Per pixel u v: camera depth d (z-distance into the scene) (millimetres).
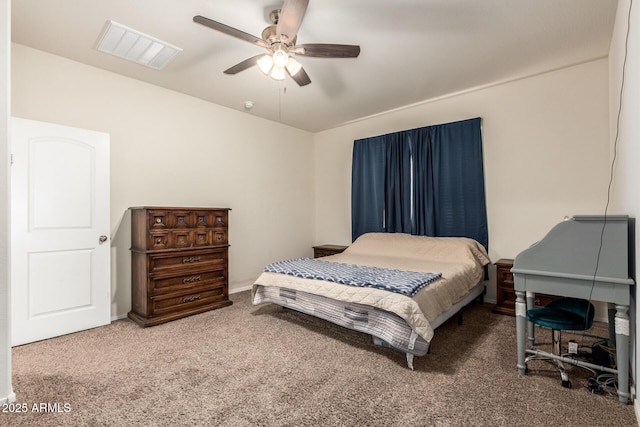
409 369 2119
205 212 3537
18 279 2547
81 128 2988
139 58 2953
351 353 2383
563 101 3260
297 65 2459
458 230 3941
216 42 2688
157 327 2969
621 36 2154
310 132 5664
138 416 1643
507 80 3537
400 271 2846
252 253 4625
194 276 3412
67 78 2951
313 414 1654
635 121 1695
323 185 5590
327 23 2424
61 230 2779
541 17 2369
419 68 3207
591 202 3119
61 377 2035
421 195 4238
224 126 4285
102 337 2723
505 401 1738
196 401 1773
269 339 2664
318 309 2674
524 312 2020
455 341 2570
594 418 1577
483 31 2555
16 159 2557
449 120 4051
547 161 3363
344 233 5309
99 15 2314
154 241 3102
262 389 1895
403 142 4438
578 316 1924
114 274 3236
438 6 2232
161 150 3627
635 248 1711
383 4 2203
